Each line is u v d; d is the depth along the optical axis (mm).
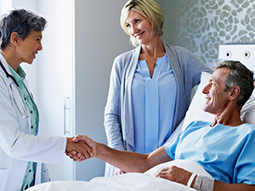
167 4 3207
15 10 1798
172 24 3193
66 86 2857
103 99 3002
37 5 3029
